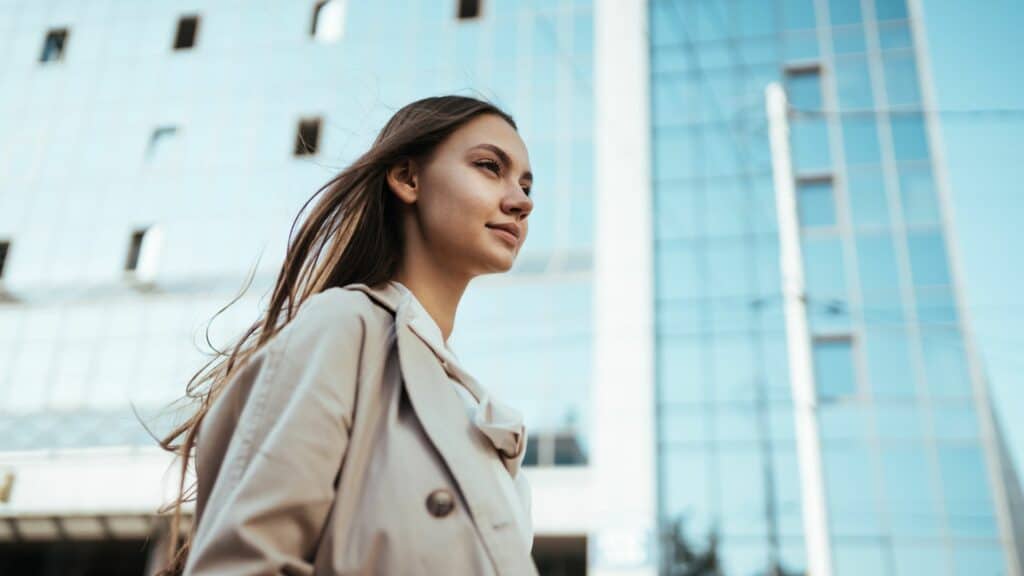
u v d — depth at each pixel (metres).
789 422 21.95
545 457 21.72
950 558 20.92
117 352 23.61
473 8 25.80
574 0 25.81
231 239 24.44
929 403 22.11
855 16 25.53
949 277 22.98
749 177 24.41
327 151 24.70
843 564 21.11
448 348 1.23
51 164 26.28
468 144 1.26
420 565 0.93
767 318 22.94
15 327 24.38
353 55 25.64
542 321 22.83
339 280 1.25
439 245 1.24
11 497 22.44
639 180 23.91
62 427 23.02
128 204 25.41
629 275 23.03
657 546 20.86
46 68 27.52
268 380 1.00
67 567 25.38
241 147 25.36
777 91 13.38
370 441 1.01
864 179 24.11
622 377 22.20
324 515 0.95
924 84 24.66
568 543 21.91
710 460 21.92
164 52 26.98
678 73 25.70
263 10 26.73
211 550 0.89
